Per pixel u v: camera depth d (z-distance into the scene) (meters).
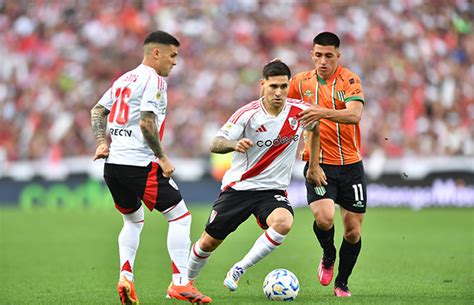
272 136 27.23
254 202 27.75
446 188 83.44
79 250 47.34
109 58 103.62
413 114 97.12
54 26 106.25
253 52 104.12
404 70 103.19
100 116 27.06
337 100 29.67
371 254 44.41
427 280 33.72
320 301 27.39
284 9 108.12
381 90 99.94
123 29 105.62
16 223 66.19
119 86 26.36
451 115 99.94
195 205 82.25
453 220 68.69
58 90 99.06
